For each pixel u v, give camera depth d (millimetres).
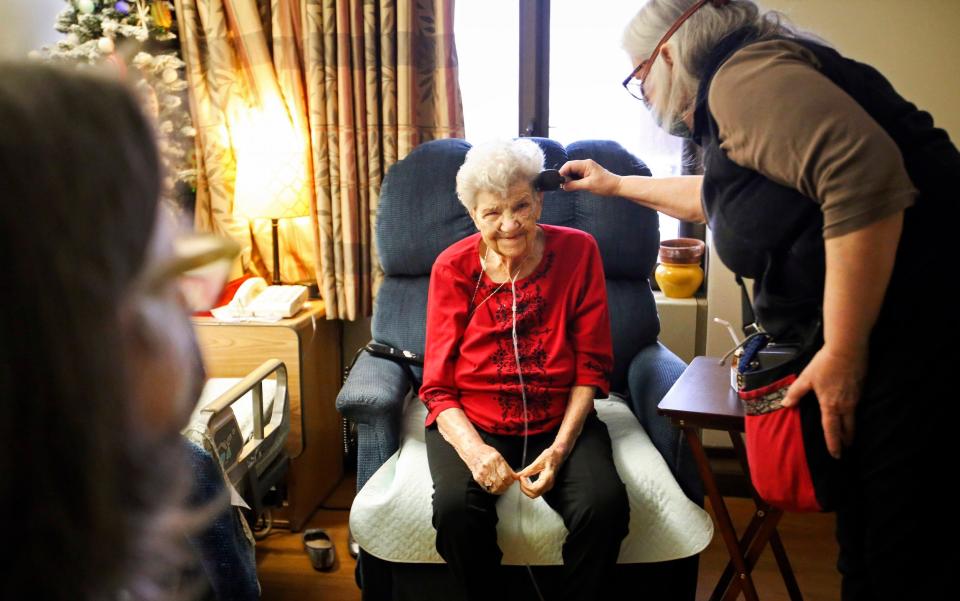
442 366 1879
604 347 1884
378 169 2559
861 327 1058
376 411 1868
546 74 2719
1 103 290
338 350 2807
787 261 1174
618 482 1670
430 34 2547
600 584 1643
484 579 1646
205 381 387
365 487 1811
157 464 349
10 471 295
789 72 1050
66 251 293
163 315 343
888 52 2334
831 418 1130
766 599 2092
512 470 1745
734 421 1529
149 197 326
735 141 1104
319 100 2510
